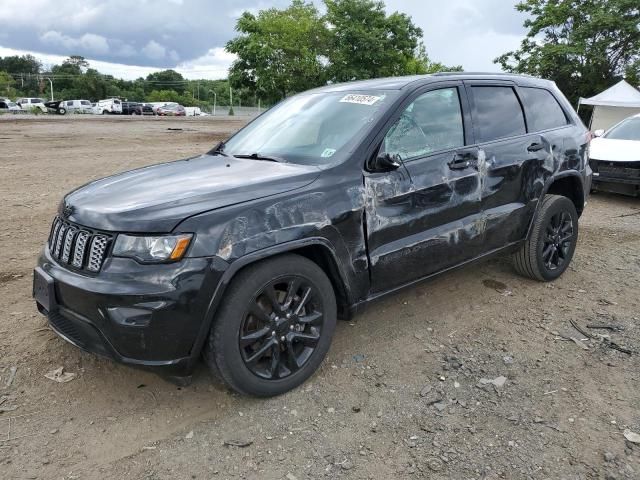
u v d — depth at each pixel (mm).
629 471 2574
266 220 2896
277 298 3061
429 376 3381
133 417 2955
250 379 2969
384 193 3416
